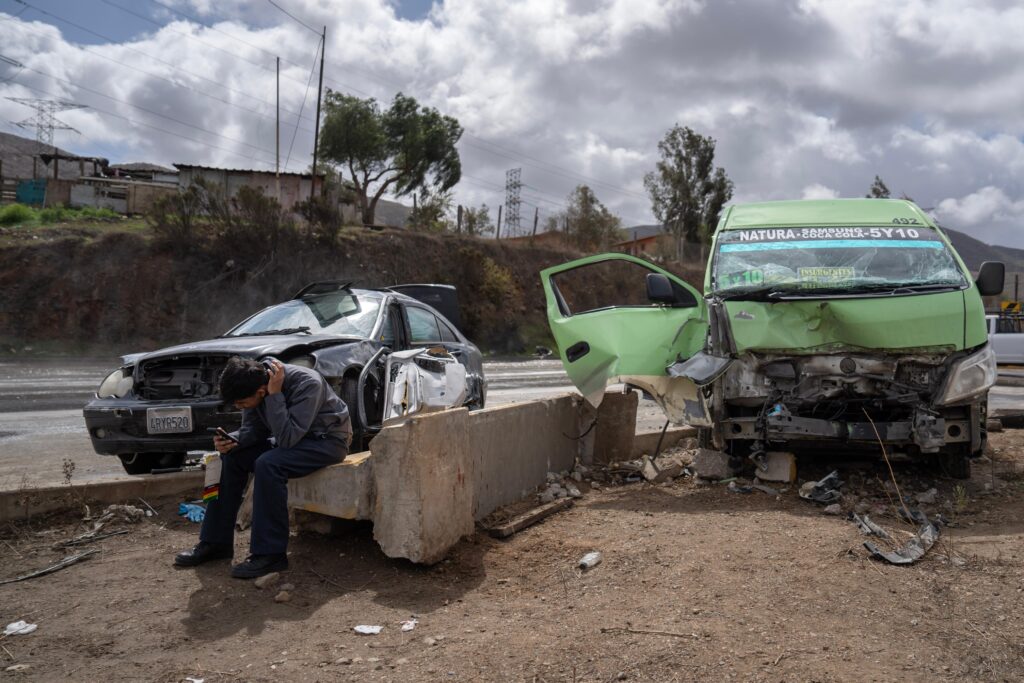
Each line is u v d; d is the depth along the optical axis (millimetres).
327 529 4832
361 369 6539
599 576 4379
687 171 58656
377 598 4098
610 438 7547
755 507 5801
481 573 4496
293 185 42156
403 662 3293
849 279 6211
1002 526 5285
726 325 6230
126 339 26797
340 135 43250
